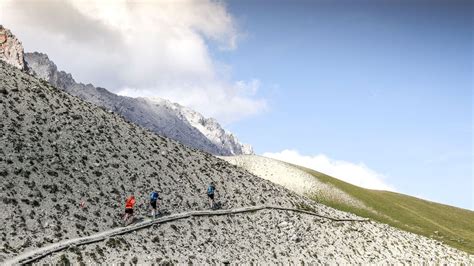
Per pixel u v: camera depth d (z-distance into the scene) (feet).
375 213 384.27
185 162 213.25
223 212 182.60
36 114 172.24
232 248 159.12
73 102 208.03
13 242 109.19
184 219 162.20
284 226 197.26
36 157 146.92
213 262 143.33
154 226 147.33
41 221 121.60
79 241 119.85
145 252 130.52
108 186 156.56
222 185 211.20
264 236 180.96
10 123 156.35
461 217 430.20
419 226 366.43
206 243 153.99
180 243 145.69
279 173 440.04
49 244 114.21
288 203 232.12
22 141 150.51
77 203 137.90
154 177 180.34
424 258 235.81
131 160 182.80
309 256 181.57
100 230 131.23
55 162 150.41
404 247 243.40
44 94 193.16
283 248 177.78
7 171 132.46
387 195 465.88
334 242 208.54
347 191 422.82
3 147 141.69
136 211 152.25
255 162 468.75
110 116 219.61
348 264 189.37
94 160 166.50
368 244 226.38
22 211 121.29
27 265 102.83
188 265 134.92
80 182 148.97
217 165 235.61
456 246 310.04
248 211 197.26
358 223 256.32
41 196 131.23
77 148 167.22
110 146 183.73
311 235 203.51
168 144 226.38
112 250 123.85
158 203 164.76
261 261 159.12
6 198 121.29
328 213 250.57
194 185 194.90
